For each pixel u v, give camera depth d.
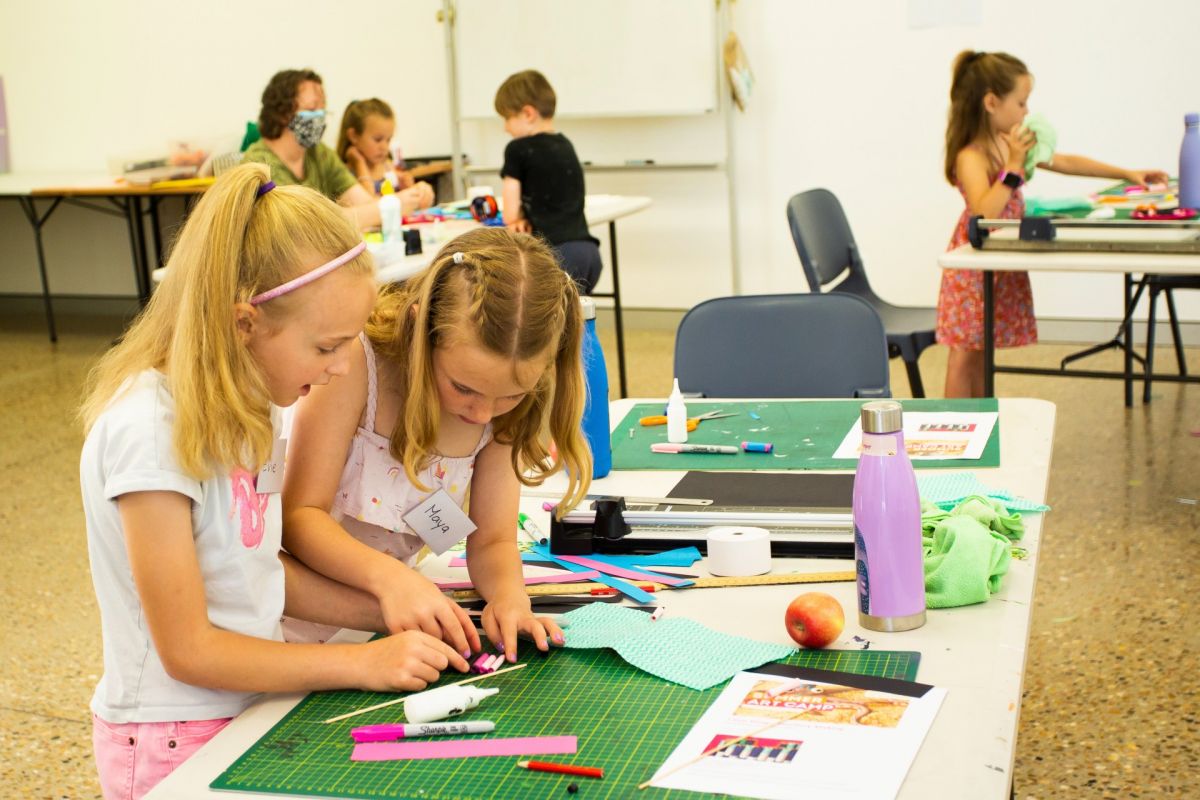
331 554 1.28
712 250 5.69
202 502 1.11
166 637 1.10
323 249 1.08
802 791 0.91
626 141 5.68
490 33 5.65
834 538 1.42
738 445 1.88
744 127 5.47
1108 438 3.83
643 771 0.96
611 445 1.93
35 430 4.62
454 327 1.19
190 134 6.41
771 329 2.41
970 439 1.81
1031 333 3.54
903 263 5.37
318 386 1.32
